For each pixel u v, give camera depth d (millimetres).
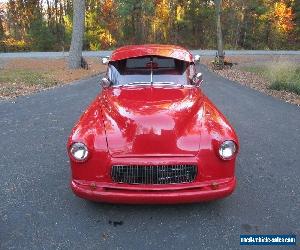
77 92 11969
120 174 3600
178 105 4176
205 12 52719
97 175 3629
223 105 9773
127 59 5004
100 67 21625
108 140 3678
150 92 4609
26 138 6648
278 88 12578
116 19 49875
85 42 47312
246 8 50219
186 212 3979
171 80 4965
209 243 3414
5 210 4008
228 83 15141
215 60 24438
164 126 3717
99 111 4262
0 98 10656
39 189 4539
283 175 4957
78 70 18828
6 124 7648
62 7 53156
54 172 5082
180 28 53531
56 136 6773
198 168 3588
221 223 3756
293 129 7297
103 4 49312
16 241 3447
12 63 24062
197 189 3635
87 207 4090
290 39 54875
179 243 3420
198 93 4793
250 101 10414
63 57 28328
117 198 3598
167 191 3592
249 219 3824
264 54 35625
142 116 3854
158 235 3553
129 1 46594
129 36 51812
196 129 3785
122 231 3623
